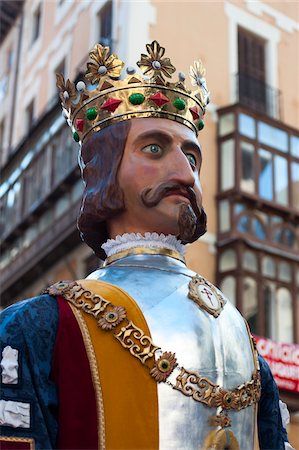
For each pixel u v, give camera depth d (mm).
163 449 2736
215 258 13656
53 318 2932
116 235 3318
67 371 2834
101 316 2936
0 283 17391
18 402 2719
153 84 3393
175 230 3264
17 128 19812
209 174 14094
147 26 14062
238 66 15445
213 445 2814
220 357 2977
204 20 15055
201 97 3602
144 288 3068
